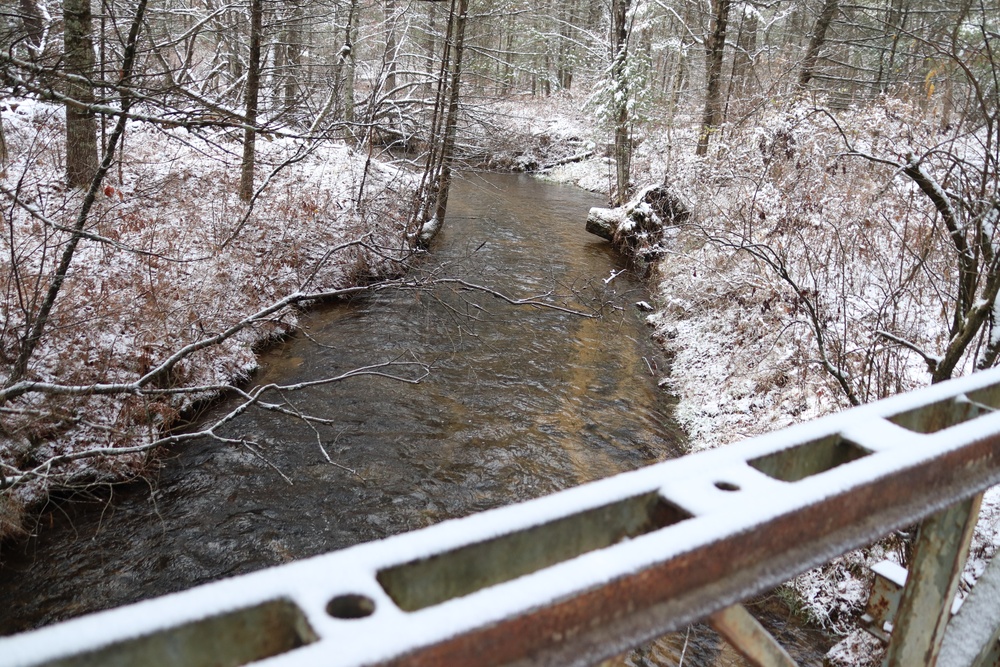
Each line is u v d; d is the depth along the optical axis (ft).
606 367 31.53
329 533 20.27
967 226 14.19
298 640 2.73
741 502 3.68
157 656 2.47
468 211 59.98
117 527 19.88
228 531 20.08
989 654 6.15
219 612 2.57
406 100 48.06
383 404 27.32
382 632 2.50
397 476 22.94
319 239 39.55
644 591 3.22
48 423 21.21
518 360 31.83
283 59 48.91
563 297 40.22
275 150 49.42
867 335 22.93
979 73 16.49
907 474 4.37
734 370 27.96
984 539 15.31
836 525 4.04
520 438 25.48
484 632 2.69
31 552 18.70
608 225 50.88
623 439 25.70
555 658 2.93
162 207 36.04
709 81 61.21
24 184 32.89
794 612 16.80
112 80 18.49
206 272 31.63
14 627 16.60
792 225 28.84
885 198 26.63
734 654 16.01
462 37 45.29
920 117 26.91
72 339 23.71
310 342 32.40
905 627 5.46
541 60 113.19
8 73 14.52
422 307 37.19
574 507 3.53
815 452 4.75
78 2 26.14
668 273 41.29
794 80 53.72
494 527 3.27
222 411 26.09
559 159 91.56
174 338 26.81
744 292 32.01
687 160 57.93
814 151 32.37
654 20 74.59
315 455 23.77
